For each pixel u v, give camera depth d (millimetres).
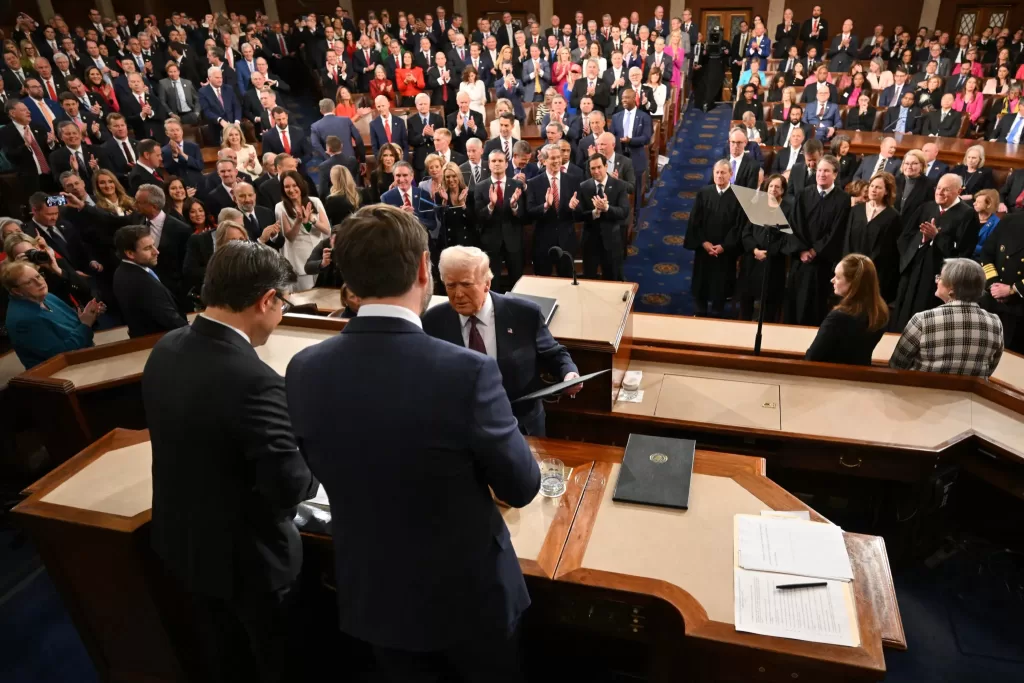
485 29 13453
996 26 13914
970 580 2871
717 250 5047
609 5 15703
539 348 2645
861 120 8680
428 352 1279
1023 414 2824
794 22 14844
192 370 1627
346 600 1454
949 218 4586
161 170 7062
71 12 15133
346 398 1277
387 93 10578
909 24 14383
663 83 10297
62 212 5406
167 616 2115
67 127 6965
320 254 4645
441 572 1375
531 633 2340
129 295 3498
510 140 6762
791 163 6750
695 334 3996
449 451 1273
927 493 2725
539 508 2020
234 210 4312
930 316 3020
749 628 1604
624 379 3197
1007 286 4273
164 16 16188
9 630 2832
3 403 3500
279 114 7742
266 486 1658
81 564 2070
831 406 2945
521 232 5562
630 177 6375
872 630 1583
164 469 1708
